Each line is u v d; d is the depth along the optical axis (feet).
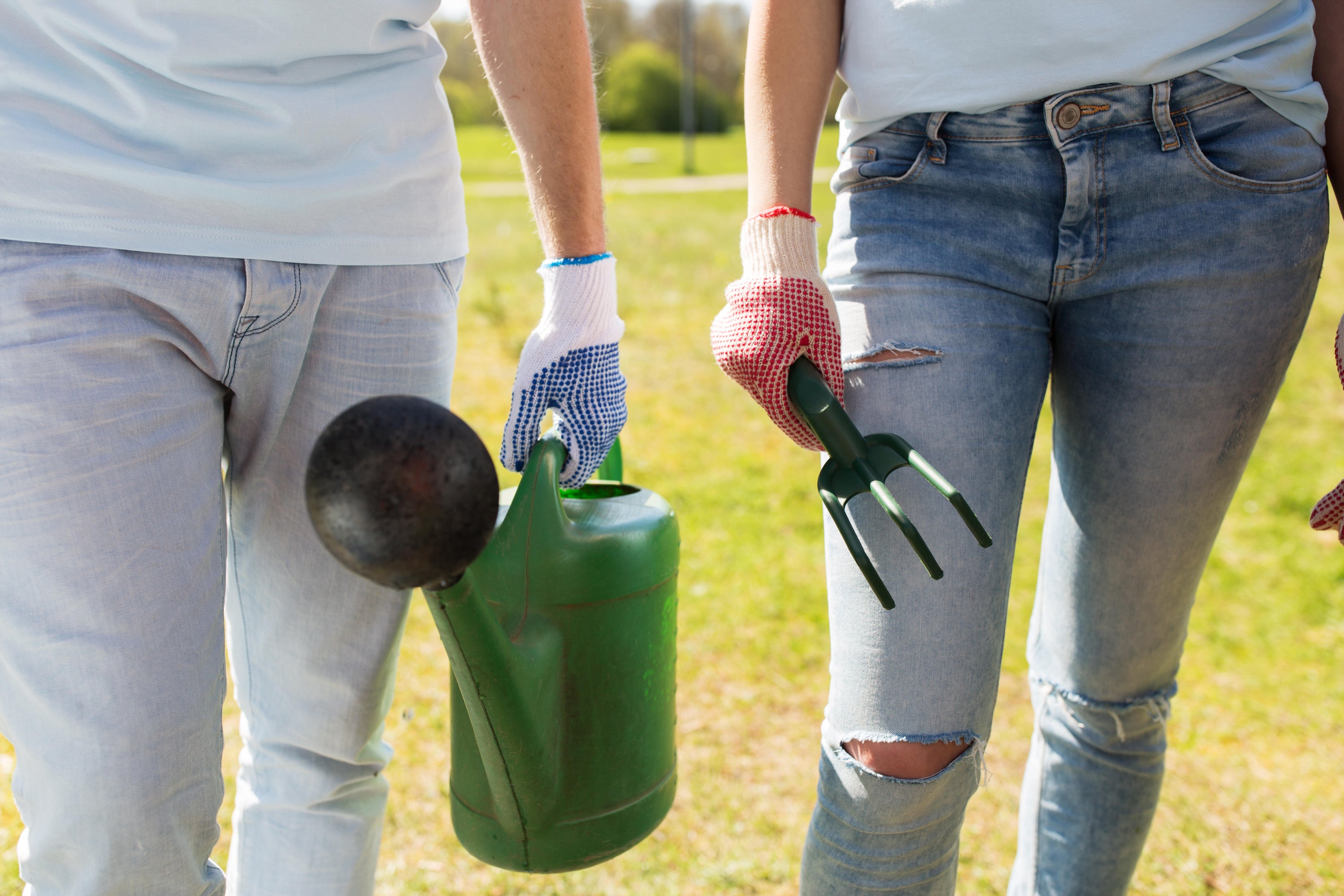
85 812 3.85
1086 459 4.98
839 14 4.80
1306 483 13.53
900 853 4.46
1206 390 4.62
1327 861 7.05
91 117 3.81
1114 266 4.46
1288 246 4.48
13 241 3.75
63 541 3.80
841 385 4.44
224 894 4.64
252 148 4.02
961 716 4.36
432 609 3.47
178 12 3.80
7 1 3.74
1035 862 5.63
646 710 4.53
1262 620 10.30
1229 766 8.07
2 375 3.73
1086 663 5.32
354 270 4.36
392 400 2.77
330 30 4.05
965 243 4.48
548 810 4.23
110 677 3.84
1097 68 4.25
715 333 4.51
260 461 4.54
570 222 4.61
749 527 12.25
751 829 7.35
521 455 4.62
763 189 4.59
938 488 3.70
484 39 4.56
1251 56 4.37
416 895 6.68
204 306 4.01
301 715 4.76
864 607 4.44
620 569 4.29
